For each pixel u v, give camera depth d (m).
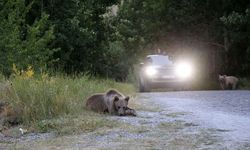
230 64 34.97
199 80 32.12
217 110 14.37
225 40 33.41
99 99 13.41
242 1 32.16
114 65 37.59
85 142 9.51
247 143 8.97
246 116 12.80
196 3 34.16
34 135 10.59
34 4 25.17
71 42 25.41
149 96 20.72
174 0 34.91
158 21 35.97
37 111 12.04
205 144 8.99
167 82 25.92
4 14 22.41
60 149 8.93
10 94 12.67
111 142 9.40
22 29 23.95
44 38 22.17
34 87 12.84
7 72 20.00
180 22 34.75
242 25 30.30
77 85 16.03
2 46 20.86
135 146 8.97
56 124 11.16
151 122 11.70
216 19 33.69
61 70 24.80
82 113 12.82
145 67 26.64
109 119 11.99
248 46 32.53
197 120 12.02
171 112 13.82
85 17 27.20
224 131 10.31
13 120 11.72
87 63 27.95
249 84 32.28
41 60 21.25
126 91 22.20
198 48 35.47
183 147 8.79
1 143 9.84
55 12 25.52
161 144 9.09
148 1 36.75
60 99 12.70
